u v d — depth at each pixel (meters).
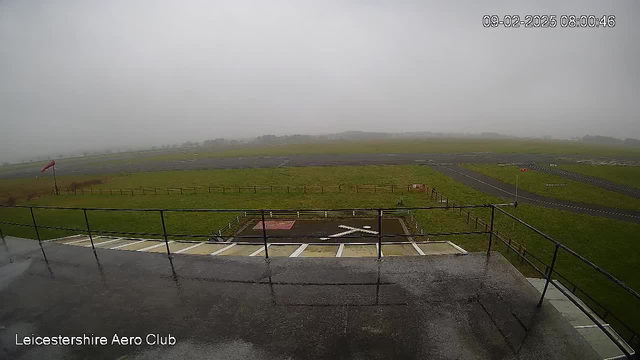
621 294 12.91
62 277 5.12
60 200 34.53
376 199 29.50
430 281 4.45
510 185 34.94
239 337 3.41
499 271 4.70
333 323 3.56
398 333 3.35
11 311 4.19
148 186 41.41
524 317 3.57
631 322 11.24
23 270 5.44
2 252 6.25
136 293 4.49
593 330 7.67
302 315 3.74
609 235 19.14
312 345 3.22
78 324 3.83
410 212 23.61
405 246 11.57
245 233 20.12
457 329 3.39
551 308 3.73
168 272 5.09
